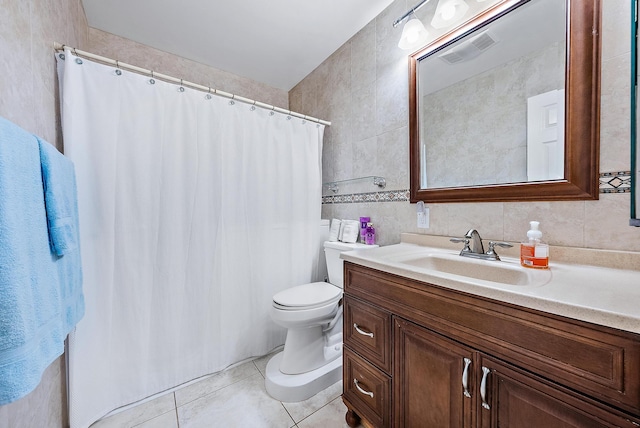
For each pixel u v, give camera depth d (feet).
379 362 3.21
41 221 2.15
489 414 2.17
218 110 4.97
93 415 3.81
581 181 2.86
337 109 6.56
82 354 3.73
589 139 2.80
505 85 3.56
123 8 5.05
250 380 4.83
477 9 3.80
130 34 5.84
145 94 4.25
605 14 2.69
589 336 1.67
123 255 4.10
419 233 4.68
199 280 4.81
